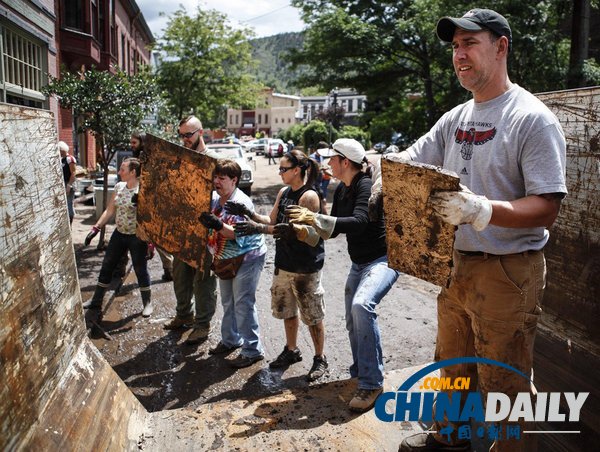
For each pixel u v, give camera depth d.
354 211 3.00
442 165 2.31
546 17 11.12
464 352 2.31
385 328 4.87
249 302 4.04
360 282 3.09
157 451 2.35
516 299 1.93
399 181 2.03
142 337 4.75
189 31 19.61
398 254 2.15
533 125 1.81
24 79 10.22
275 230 2.88
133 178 4.93
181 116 20.27
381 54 16.00
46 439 1.73
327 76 17.31
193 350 4.45
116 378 2.55
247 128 91.69
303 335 4.75
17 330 1.67
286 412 2.74
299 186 3.79
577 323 2.15
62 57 13.45
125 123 8.01
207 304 4.59
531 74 11.11
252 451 2.37
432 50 14.85
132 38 26.38
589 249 2.09
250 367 4.09
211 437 2.47
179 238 3.23
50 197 2.09
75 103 7.69
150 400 3.59
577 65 10.16
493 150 1.92
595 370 2.02
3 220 1.62
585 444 2.05
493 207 1.73
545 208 1.75
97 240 8.70
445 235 1.95
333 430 2.56
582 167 2.15
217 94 20.50
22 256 1.76
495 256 1.96
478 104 2.03
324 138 31.75
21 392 1.65
